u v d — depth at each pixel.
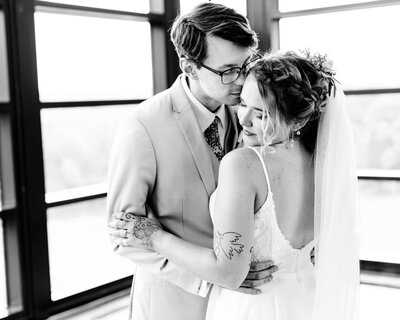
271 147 1.46
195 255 1.54
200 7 1.73
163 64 3.29
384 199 3.19
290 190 1.50
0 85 2.56
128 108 3.38
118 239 1.80
